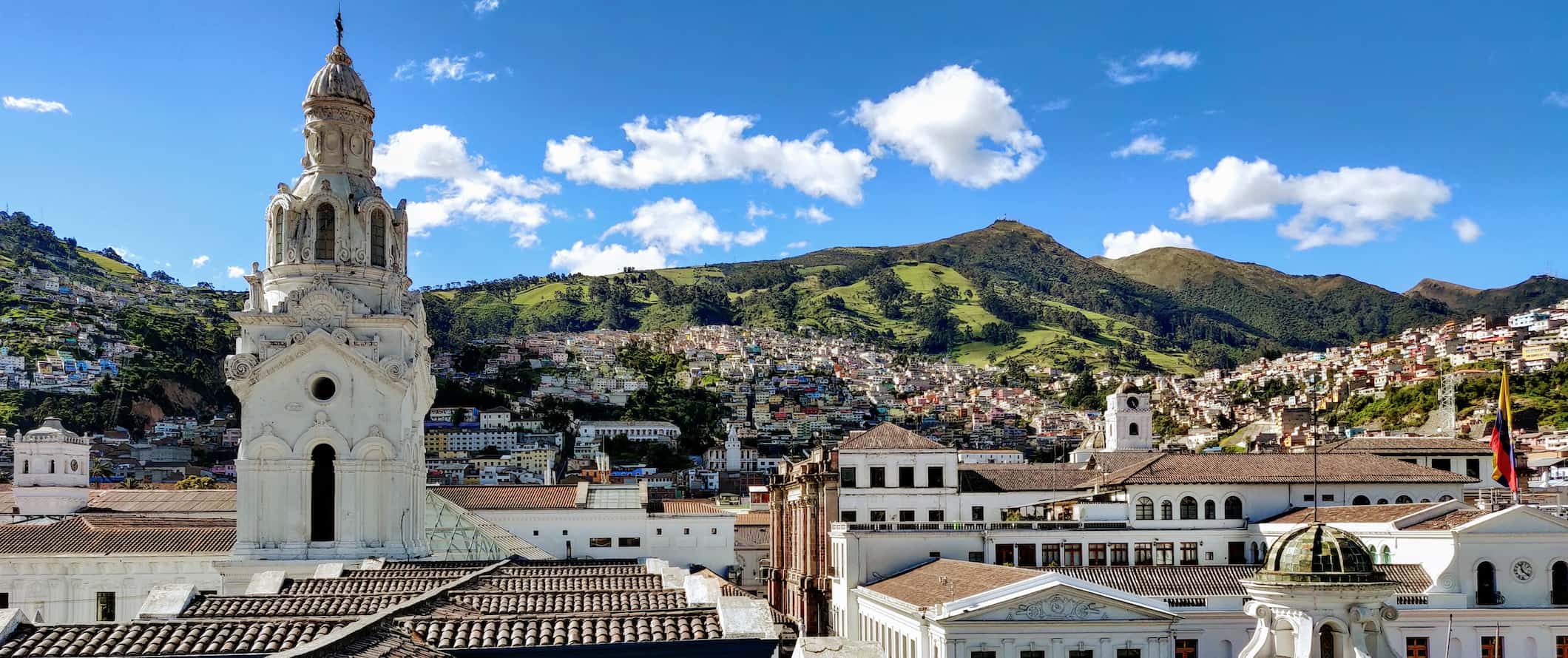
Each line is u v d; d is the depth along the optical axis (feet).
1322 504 439.22
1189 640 354.54
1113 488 444.14
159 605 152.66
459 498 565.12
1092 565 418.31
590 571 210.18
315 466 249.55
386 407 249.55
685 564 570.46
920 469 471.21
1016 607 317.22
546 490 581.53
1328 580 132.26
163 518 379.35
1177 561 424.87
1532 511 363.76
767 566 581.12
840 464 468.34
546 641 131.64
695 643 131.95
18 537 302.86
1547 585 363.56
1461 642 354.54
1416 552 376.48
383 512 248.11
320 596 169.07
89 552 291.58
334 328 249.14
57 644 128.36
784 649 132.67
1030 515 468.75
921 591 363.76
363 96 264.11
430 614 144.15
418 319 260.62
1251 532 426.51
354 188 260.21
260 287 257.34
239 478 245.24
